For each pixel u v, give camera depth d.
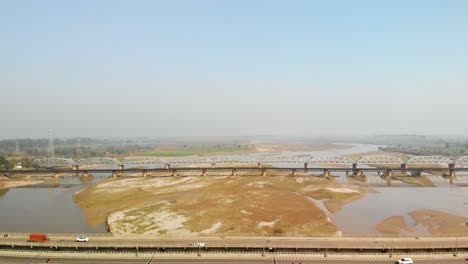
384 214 126.31
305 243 79.31
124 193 165.00
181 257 73.81
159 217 116.38
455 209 134.88
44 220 118.81
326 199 150.75
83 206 141.50
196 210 125.06
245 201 139.12
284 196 150.25
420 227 109.69
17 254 76.00
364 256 73.25
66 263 71.44
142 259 73.12
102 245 77.81
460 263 70.19
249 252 75.75
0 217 123.81
